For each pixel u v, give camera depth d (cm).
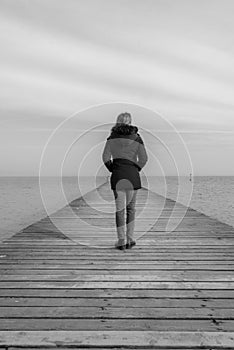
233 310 228
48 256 372
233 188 4162
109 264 340
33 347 178
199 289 268
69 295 255
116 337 187
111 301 243
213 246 423
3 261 351
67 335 189
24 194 2678
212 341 183
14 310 227
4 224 859
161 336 188
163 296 253
